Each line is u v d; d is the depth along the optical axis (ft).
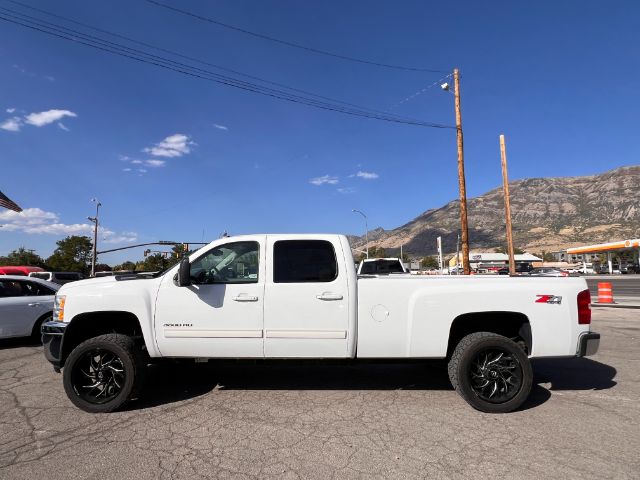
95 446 13.64
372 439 14.14
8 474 11.89
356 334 17.25
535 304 17.30
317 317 17.21
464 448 13.47
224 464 12.48
